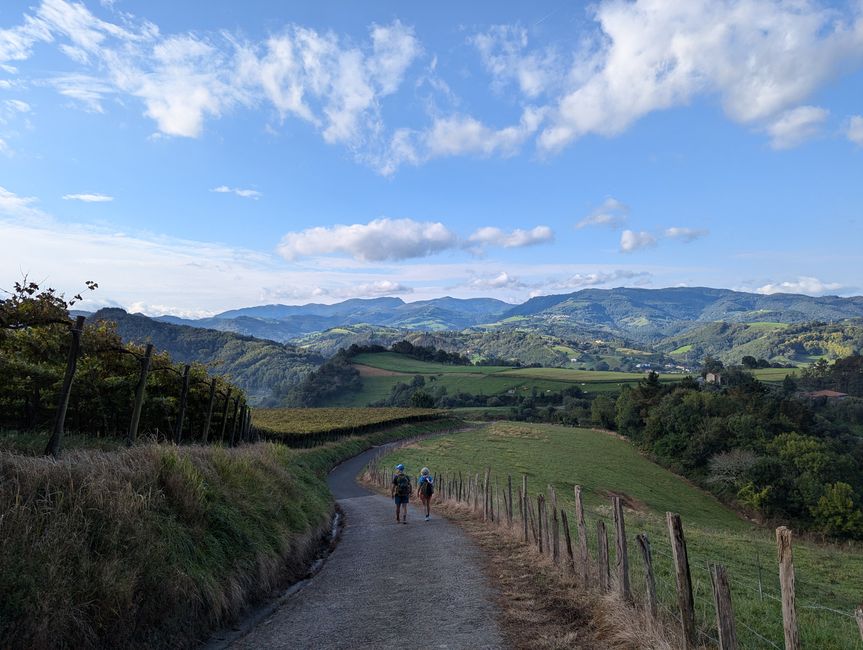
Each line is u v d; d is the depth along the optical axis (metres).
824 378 156.00
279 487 13.16
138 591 6.03
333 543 15.19
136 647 5.81
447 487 30.61
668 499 54.31
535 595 8.77
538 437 81.81
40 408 14.12
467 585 9.63
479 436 80.12
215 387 20.98
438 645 6.79
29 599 4.90
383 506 25.11
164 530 7.12
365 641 7.06
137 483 7.65
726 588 5.21
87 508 6.32
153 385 18.44
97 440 11.66
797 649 4.42
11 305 10.44
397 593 9.40
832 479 59.25
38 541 5.43
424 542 14.35
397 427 83.12
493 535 14.49
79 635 5.19
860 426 108.62
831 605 11.90
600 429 107.12
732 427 72.44
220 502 9.31
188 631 6.72
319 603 9.03
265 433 43.25
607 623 6.95
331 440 58.62
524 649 6.54
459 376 172.38
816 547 29.02
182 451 10.17
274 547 10.26
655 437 81.44
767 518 55.66
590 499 42.91
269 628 7.77
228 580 7.83
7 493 5.80
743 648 6.56
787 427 81.38
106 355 14.97
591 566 8.62
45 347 12.54
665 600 8.33
